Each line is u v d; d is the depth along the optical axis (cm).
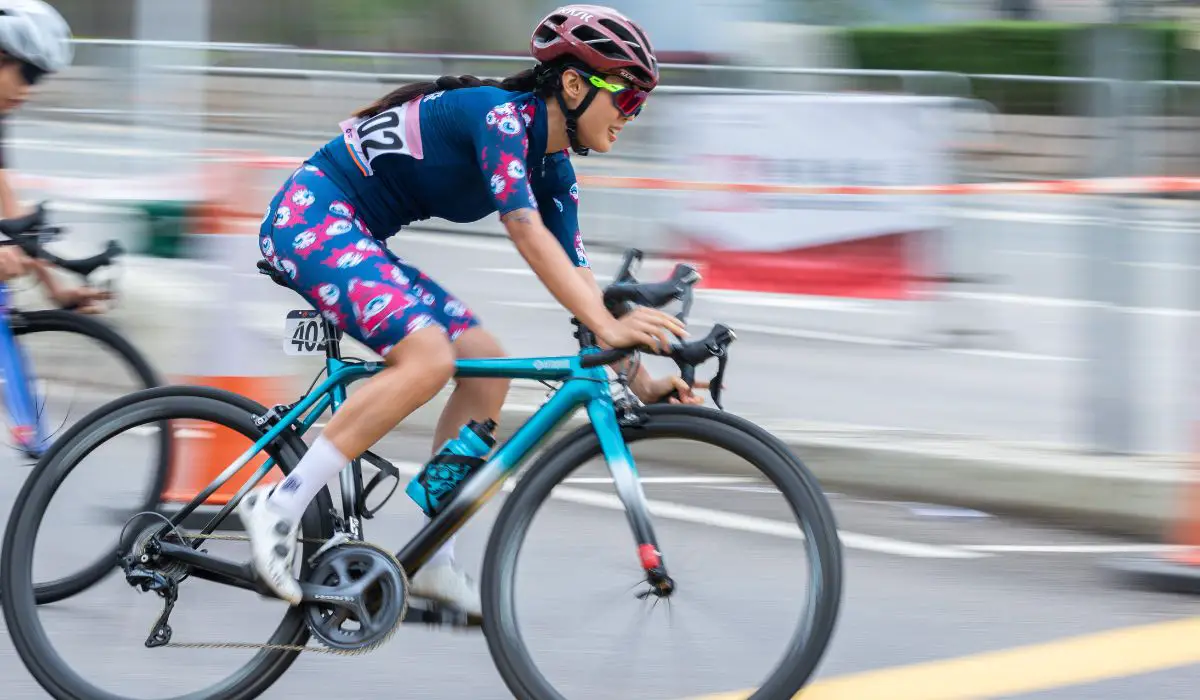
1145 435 850
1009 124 1452
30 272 676
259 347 732
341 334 515
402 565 499
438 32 2525
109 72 1490
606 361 482
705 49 2262
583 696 496
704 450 558
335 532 505
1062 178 1434
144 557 516
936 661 572
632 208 1384
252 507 496
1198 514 687
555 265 472
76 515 543
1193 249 898
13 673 550
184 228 927
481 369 498
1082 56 2367
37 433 673
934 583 664
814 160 1303
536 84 488
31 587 528
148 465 546
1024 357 1184
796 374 1102
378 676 553
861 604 636
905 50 2512
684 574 507
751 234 1323
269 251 507
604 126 486
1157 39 951
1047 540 733
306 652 555
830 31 2469
